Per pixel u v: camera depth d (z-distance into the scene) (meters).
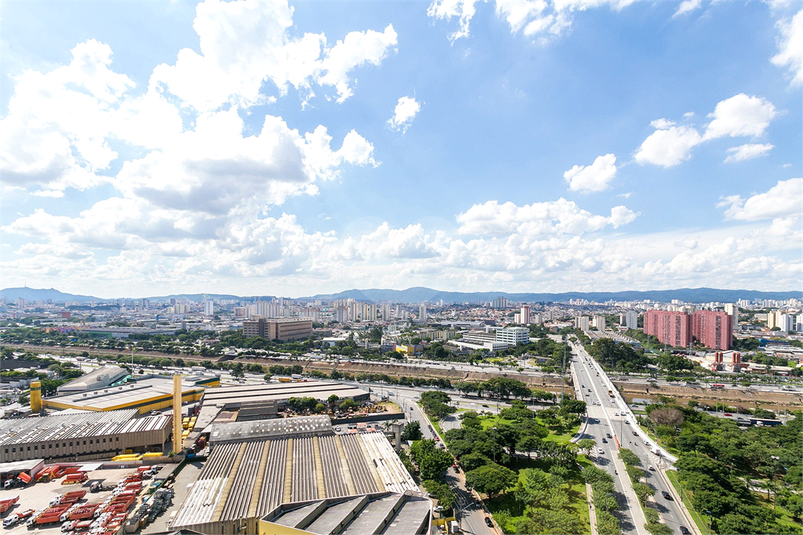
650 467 163.75
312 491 126.00
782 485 147.50
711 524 120.88
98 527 112.50
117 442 179.00
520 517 126.06
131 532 114.19
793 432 189.88
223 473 137.00
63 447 172.38
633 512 129.12
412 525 101.69
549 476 142.88
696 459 150.62
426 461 149.62
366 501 115.75
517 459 170.75
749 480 151.12
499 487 131.50
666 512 129.50
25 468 148.38
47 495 136.12
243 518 112.19
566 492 140.38
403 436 195.88
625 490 144.12
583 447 173.00
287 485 129.38
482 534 117.88
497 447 164.88
